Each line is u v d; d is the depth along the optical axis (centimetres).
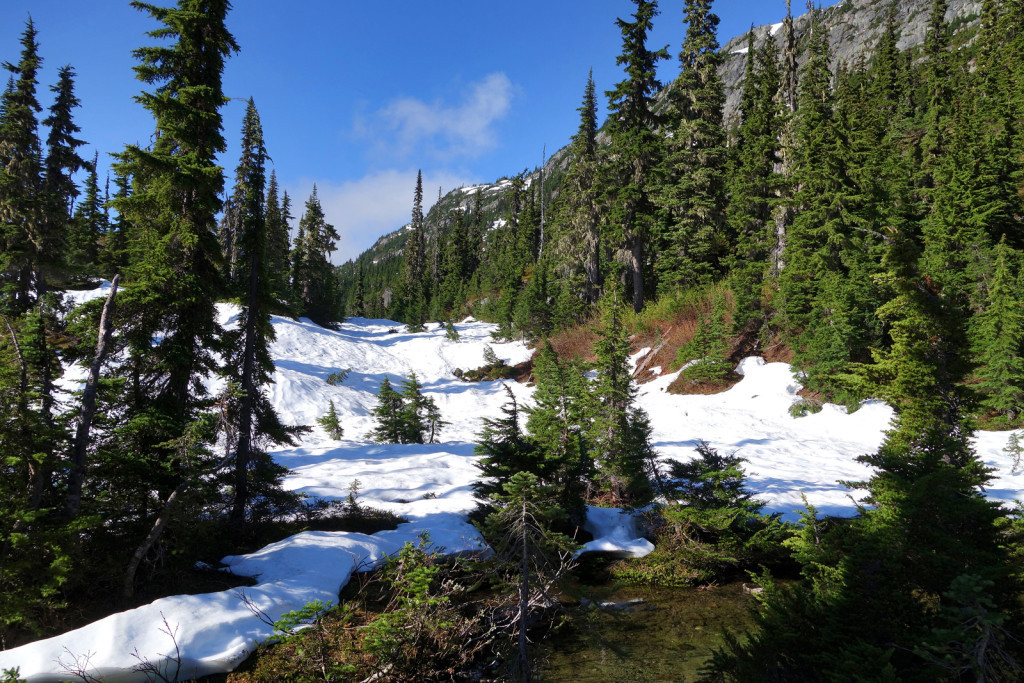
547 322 4528
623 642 910
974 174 2283
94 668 657
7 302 2306
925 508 550
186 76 1208
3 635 716
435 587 961
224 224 4206
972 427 815
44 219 2683
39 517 737
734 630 952
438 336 5116
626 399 1557
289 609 845
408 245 8806
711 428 2312
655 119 3644
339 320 5531
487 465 1242
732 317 2997
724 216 3700
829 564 707
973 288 2020
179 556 943
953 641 439
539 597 782
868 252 2530
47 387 836
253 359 1189
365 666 731
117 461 863
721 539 1220
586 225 4056
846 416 2255
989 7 4259
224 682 691
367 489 1579
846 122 3966
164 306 1077
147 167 1102
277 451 2231
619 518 1445
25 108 2864
